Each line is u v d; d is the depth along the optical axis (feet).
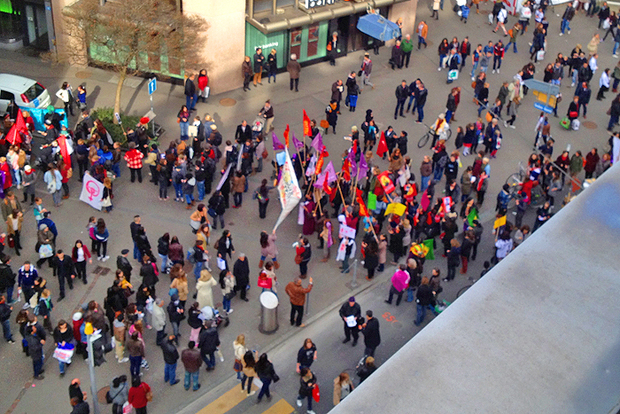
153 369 59.57
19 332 62.03
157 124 97.71
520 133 103.81
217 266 72.74
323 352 63.16
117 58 89.25
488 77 119.34
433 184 80.48
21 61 109.50
